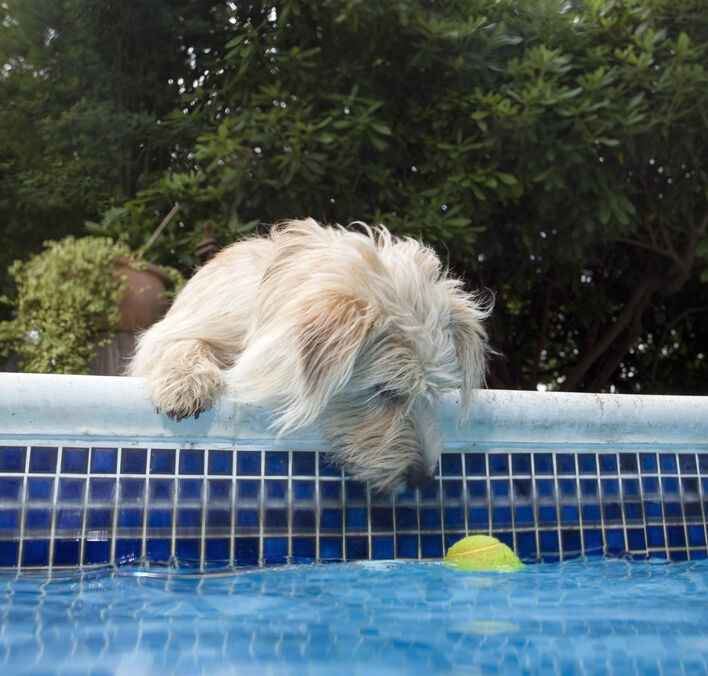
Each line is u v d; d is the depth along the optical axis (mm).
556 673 327
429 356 678
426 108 1417
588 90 1329
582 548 684
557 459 695
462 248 1396
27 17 1572
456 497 657
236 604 451
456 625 406
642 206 1617
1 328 1183
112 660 337
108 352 1177
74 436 558
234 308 769
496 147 1362
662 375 2240
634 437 718
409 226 1354
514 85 1356
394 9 1297
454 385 708
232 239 1357
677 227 1625
